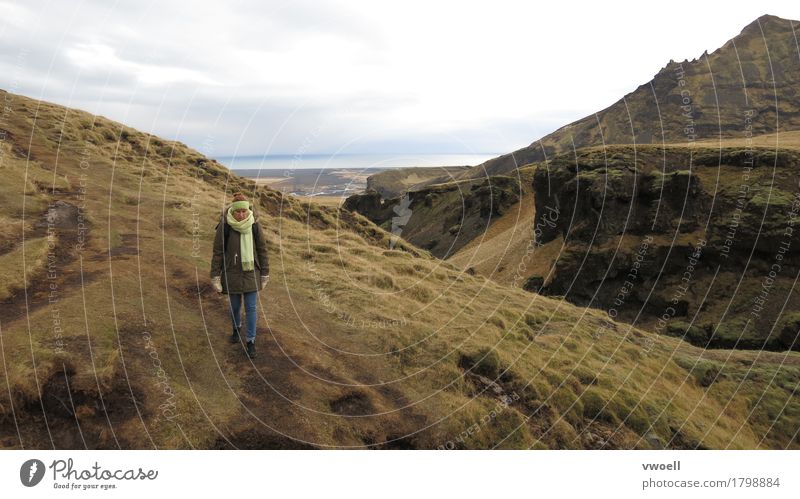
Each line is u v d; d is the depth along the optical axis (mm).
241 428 4629
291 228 15016
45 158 13664
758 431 10477
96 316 5660
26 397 4188
